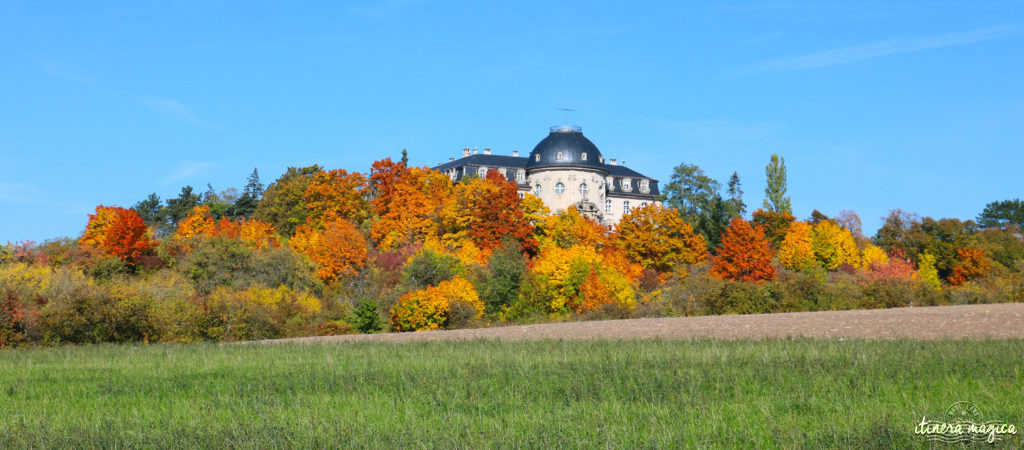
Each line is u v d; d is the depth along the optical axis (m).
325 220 94.56
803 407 14.97
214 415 15.25
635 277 75.56
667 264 86.00
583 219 99.94
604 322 40.28
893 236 108.31
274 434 13.05
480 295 63.88
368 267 72.06
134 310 43.38
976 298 67.25
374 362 23.33
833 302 63.75
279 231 99.12
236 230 89.62
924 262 91.50
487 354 24.47
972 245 98.06
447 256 69.81
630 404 15.64
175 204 132.88
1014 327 31.19
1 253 63.28
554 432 13.02
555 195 117.56
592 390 17.19
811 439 12.44
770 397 15.94
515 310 62.28
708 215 111.56
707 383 17.75
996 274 87.69
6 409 16.77
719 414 14.45
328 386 18.67
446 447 12.34
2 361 27.53
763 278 79.69
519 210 87.94
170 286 54.97
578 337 33.81
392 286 68.06
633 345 26.86
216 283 63.06
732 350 23.88
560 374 19.56
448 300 58.97
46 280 50.31
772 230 110.19
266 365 23.55
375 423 14.23
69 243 68.69
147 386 19.45
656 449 12.04
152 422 14.38
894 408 14.62
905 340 25.92
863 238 114.69
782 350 23.31
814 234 97.62
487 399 16.58
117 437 13.32
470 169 122.12
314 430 13.51
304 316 57.97
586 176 118.19
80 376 22.16
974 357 20.45
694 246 88.75
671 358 21.86
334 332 55.44
